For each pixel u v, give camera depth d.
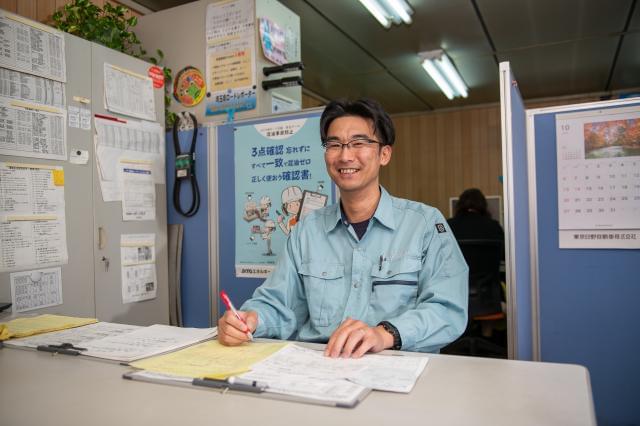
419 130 6.87
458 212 3.39
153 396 0.72
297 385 0.73
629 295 1.67
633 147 1.66
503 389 0.72
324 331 1.34
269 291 1.39
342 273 1.38
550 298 1.78
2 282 1.58
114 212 1.99
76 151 1.83
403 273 1.31
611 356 1.70
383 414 0.63
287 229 2.05
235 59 2.31
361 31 4.09
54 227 1.75
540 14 3.81
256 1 2.26
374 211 1.40
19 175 1.64
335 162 1.35
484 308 2.94
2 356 0.97
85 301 1.85
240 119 2.16
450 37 4.25
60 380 0.81
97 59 1.93
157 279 2.18
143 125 2.14
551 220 1.78
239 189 2.15
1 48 1.59
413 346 1.08
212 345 1.01
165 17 2.50
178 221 2.29
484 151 6.49
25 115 1.66
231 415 0.64
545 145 1.79
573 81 5.55
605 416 1.71
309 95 6.00
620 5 3.67
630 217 1.67
